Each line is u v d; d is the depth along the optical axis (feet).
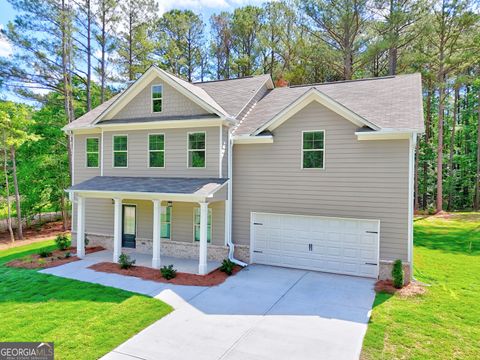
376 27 84.79
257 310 31.09
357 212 41.34
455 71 93.66
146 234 53.06
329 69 99.30
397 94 46.50
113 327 27.35
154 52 108.99
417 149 103.19
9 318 28.99
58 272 42.63
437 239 62.18
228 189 47.26
